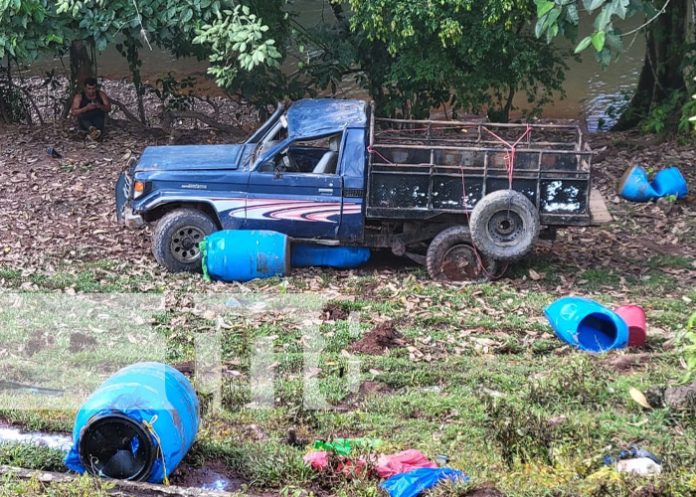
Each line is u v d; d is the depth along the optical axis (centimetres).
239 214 1117
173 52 1797
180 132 1756
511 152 1090
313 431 735
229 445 697
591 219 1108
